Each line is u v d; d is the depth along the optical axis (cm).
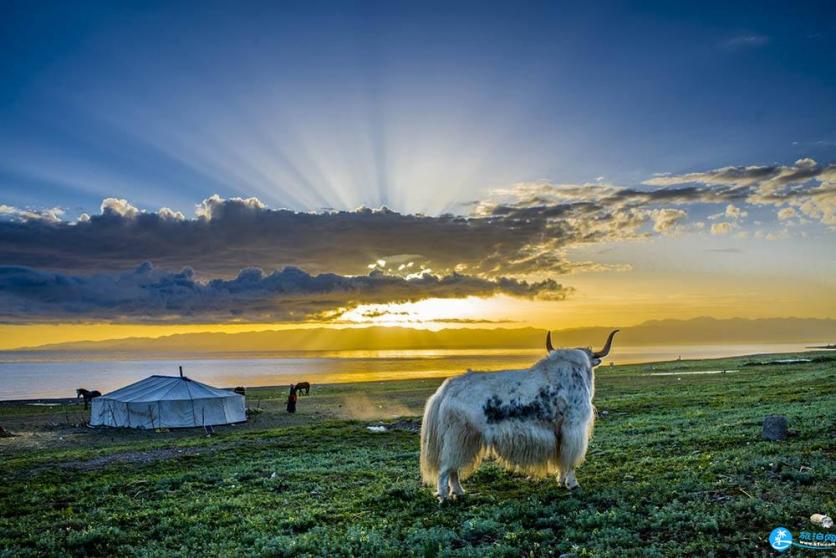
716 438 1800
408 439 2720
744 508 1048
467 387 1288
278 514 1284
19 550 1126
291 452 2427
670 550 901
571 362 1328
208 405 4659
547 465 1298
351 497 1438
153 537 1197
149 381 5047
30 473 2127
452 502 1273
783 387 3706
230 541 1116
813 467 1273
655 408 3128
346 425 3572
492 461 1741
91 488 1725
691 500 1130
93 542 1165
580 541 991
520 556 956
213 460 2283
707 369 7962
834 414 2030
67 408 6844
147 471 2075
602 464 1567
